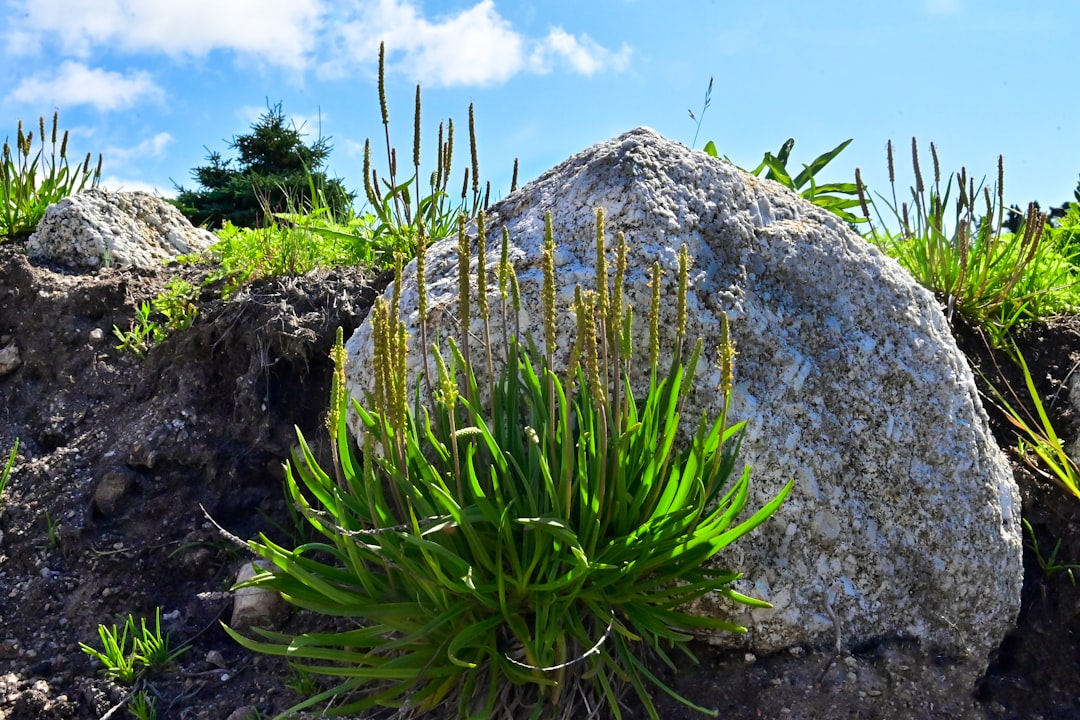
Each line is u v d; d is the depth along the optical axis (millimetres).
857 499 3340
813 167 5738
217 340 4512
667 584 3117
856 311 3590
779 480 3260
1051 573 3604
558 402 3166
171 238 6230
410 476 2926
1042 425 4156
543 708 2912
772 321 3453
